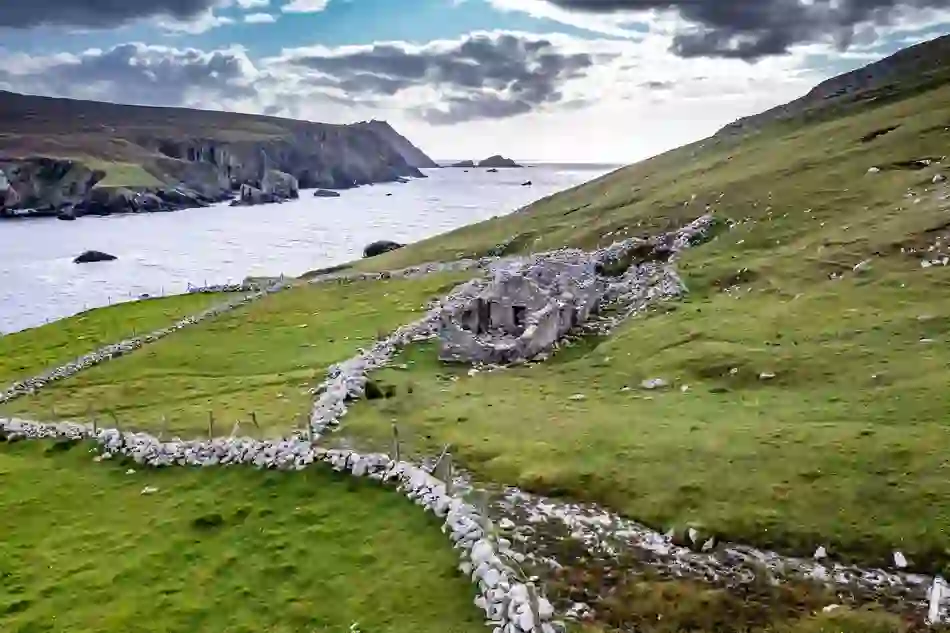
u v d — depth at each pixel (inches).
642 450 1163.9
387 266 3535.9
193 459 1227.2
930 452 1059.9
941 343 1481.3
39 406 1738.4
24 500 1170.6
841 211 2583.7
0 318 3890.3
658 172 4571.9
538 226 3715.6
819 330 1663.4
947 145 3019.2
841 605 802.8
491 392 1537.9
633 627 771.4
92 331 2721.5
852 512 952.9
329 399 1471.5
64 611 871.7
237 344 2199.8
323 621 812.6
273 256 6018.7
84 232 7568.9
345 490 1084.5
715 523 955.3
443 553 910.4
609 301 2250.2
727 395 1414.9
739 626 772.6
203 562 949.2
